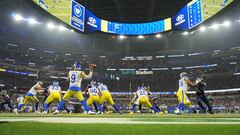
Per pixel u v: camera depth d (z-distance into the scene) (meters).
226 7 22.92
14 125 4.24
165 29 32.53
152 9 42.03
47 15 25.31
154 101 20.80
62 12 26.66
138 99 15.99
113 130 3.43
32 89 17.91
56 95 14.65
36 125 4.29
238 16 38.72
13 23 46.97
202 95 14.94
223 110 39.34
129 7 41.66
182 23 29.42
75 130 3.45
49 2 25.33
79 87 11.27
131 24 35.28
